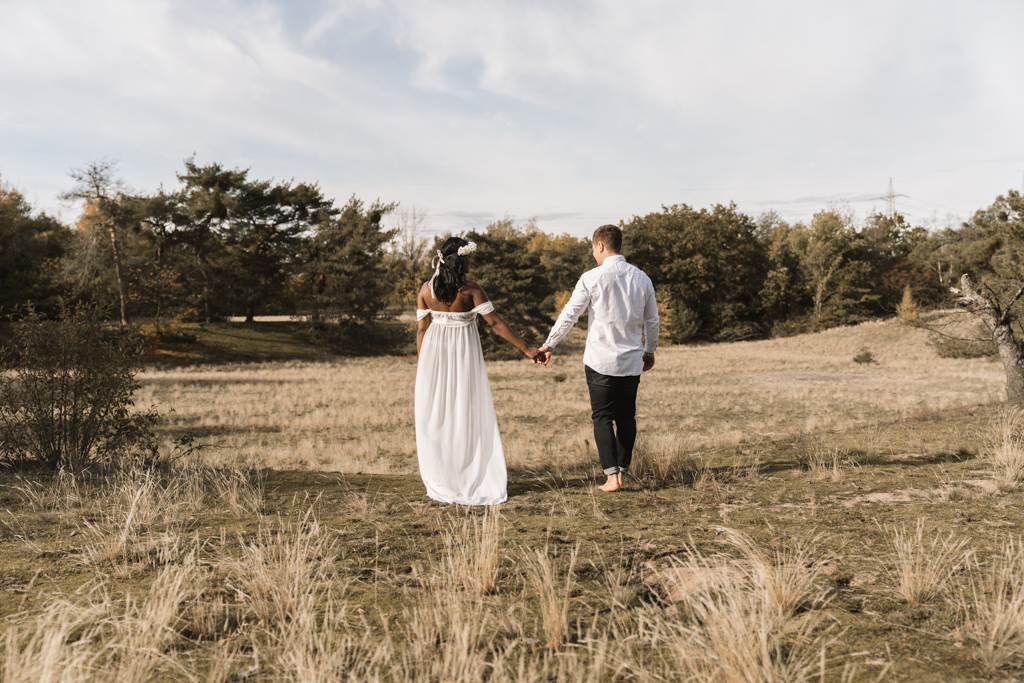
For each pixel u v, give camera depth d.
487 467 3.80
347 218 49.84
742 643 1.57
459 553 2.47
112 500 3.60
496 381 26.33
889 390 20.83
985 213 57.59
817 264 62.28
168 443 11.80
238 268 49.19
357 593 2.18
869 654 1.66
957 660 1.62
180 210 45.12
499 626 1.90
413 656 1.69
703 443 7.82
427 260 50.00
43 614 1.95
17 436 5.20
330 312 48.78
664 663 1.65
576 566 2.40
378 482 4.41
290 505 3.56
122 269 39.50
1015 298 8.70
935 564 2.14
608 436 3.90
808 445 5.68
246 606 2.06
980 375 25.44
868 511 3.13
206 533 2.92
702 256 62.62
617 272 3.86
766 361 36.22
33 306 5.57
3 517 3.19
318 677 1.52
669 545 2.64
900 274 59.19
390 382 27.00
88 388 5.45
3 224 35.88
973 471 4.04
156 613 1.87
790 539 2.66
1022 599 1.78
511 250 45.50
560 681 1.56
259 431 14.46
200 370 35.25
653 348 4.11
